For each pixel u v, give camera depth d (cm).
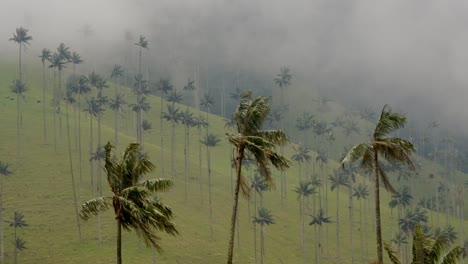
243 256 11856
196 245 11712
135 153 3538
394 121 3884
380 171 3953
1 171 12256
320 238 14525
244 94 3950
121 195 3394
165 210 3562
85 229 11538
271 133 3812
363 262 13288
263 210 12088
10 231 11156
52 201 12712
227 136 3797
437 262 3284
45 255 10262
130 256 10400
